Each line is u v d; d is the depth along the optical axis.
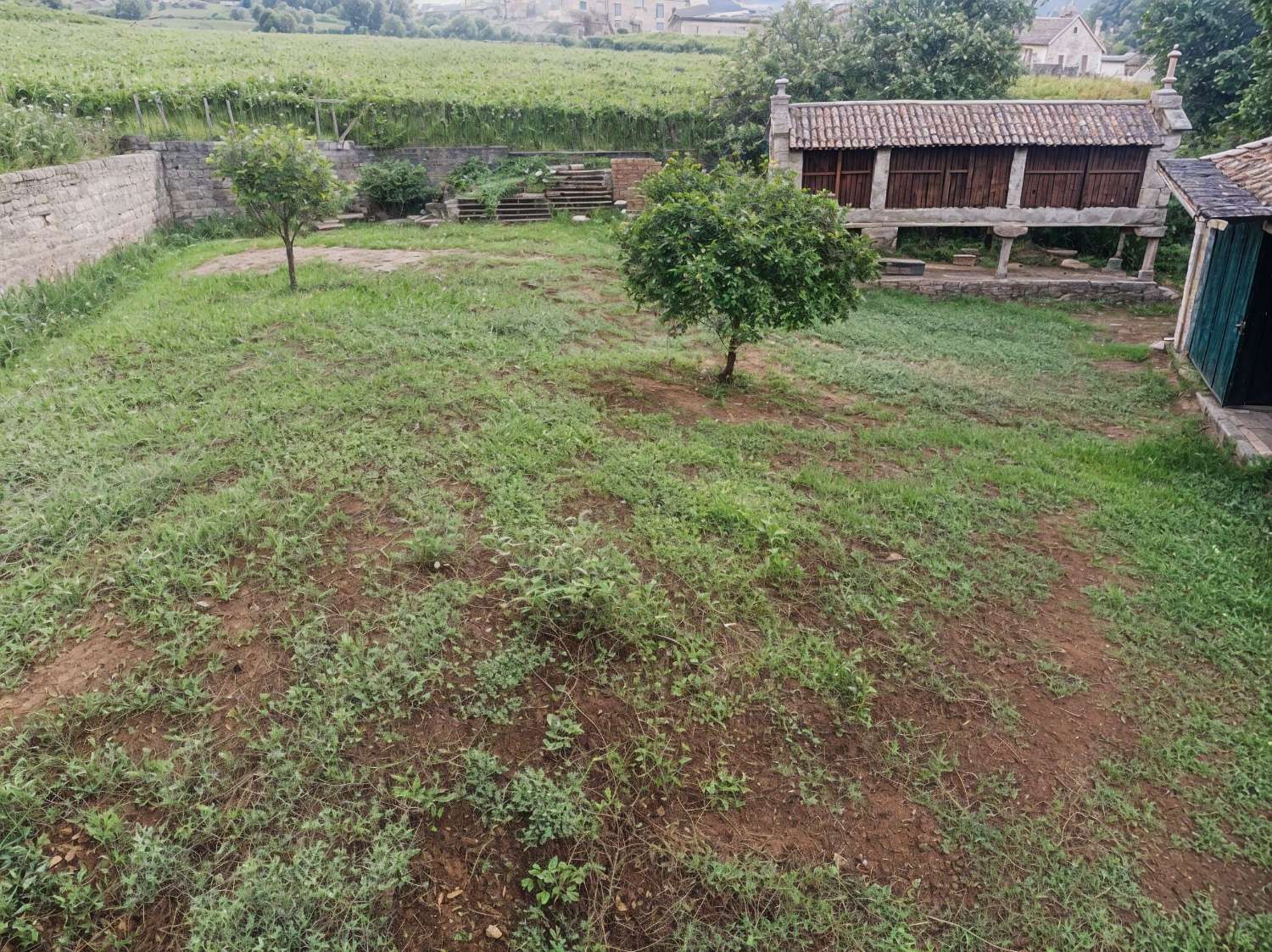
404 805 3.72
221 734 3.94
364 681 4.22
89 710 3.93
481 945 3.33
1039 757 4.46
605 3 79.31
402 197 19.30
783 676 4.68
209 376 7.80
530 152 22.25
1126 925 3.70
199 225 18.25
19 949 3.09
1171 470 7.84
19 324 9.39
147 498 5.60
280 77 22.11
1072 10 44.47
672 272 7.99
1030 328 13.23
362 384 7.65
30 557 5.00
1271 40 13.47
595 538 5.54
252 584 4.86
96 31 31.05
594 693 4.41
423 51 34.19
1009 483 7.26
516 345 9.32
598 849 3.71
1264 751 4.57
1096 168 15.29
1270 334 8.98
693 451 7.04
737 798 4.04
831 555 5.78
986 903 3.73
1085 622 5.50
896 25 19.73
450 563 5.16
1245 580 6.02
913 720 4.58
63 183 12.36
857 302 8.86
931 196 15.55
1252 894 3.88
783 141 15.33
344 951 3.15
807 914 3.59
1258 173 8.48
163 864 3.34
